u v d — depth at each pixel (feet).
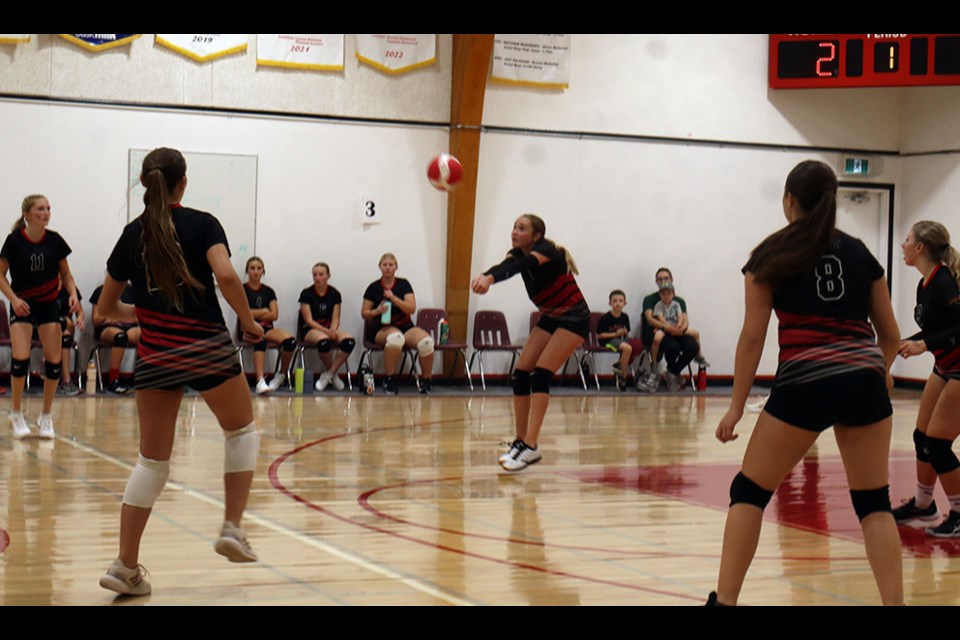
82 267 40.50
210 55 41.86
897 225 52.29
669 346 45.98
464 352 45.09
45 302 25.81
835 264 10.43
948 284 16.01
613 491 20.59
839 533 16.76
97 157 40.65
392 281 42.42
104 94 40.65
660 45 48.24
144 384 11.69
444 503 18.94
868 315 10.87
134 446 24.99
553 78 46.50
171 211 11.79
